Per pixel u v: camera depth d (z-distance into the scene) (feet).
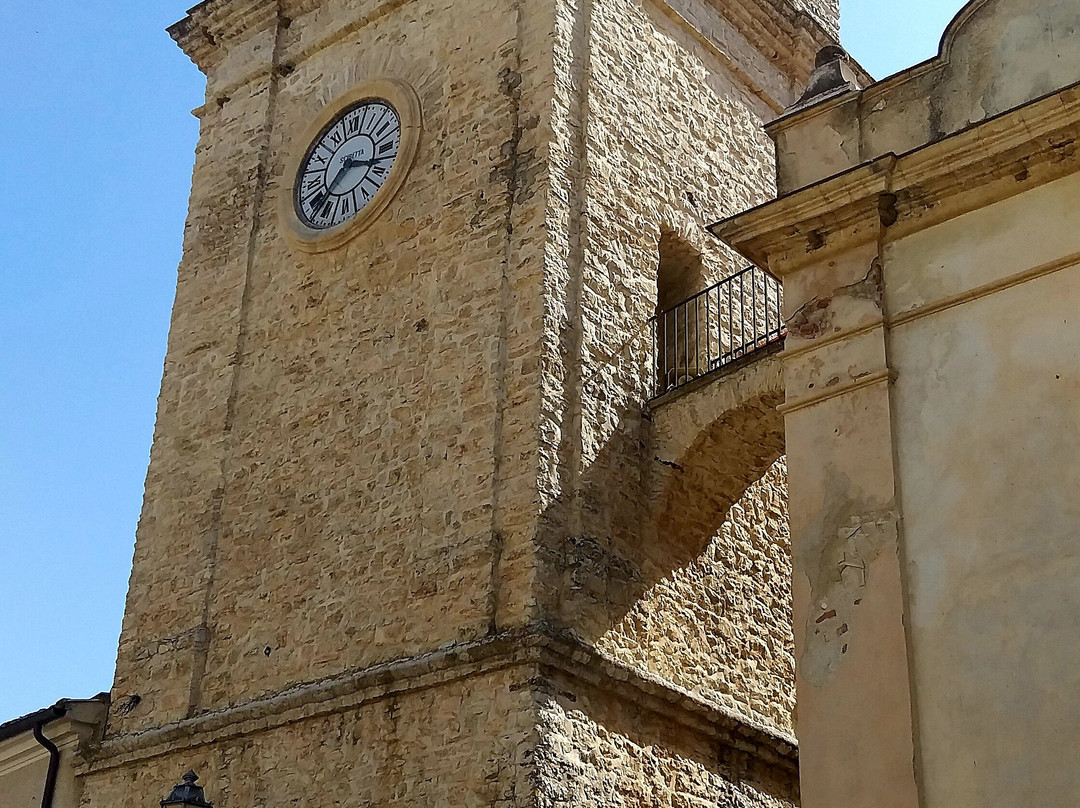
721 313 58.54
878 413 37.11
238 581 55.98
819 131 41.78
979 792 32.12
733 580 53.98
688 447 51.80
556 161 54.03
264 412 58.85
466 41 59.21
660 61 61.11
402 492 52.01
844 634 35.45
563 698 45.37
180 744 53.36
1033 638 32.68
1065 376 34.50
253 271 62.85
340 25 65.10
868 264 38.91
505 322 52.01
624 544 50.19
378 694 48.24
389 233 57.93
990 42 39.29
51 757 58.70
